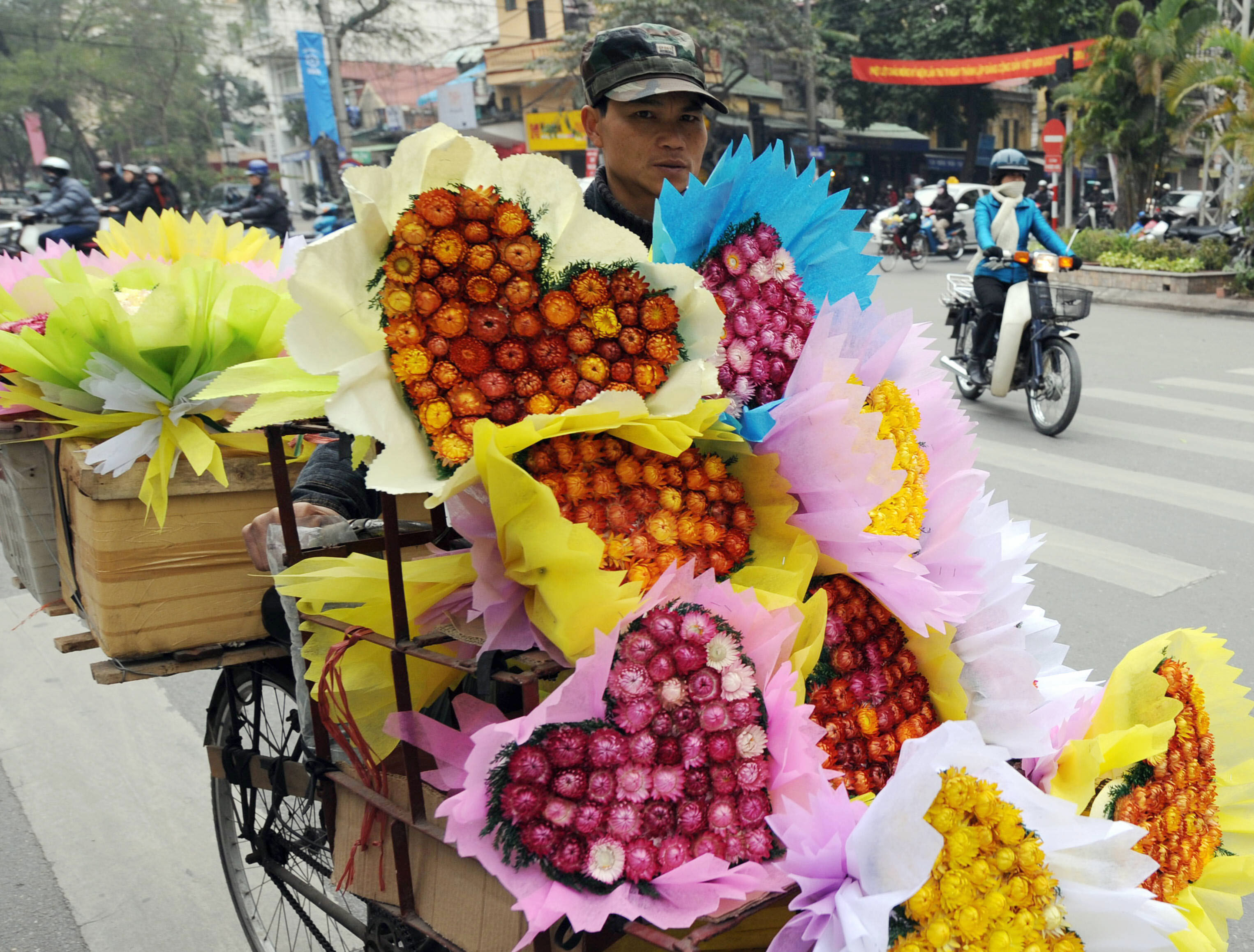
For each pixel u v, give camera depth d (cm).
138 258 257
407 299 124
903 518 151
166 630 181
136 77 3772
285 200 1305
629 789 120
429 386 125
